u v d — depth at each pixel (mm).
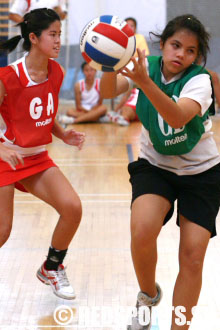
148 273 5066
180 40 4688
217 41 20812
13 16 13703
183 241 4852
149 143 5223
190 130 4910
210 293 6250
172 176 5062
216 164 5180
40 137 5758
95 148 14703
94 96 19312
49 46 5480
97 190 10586
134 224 4840
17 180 5719
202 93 4637
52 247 6074
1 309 5910
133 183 5199
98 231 8328
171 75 4918
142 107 5027
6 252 7473
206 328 5504
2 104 5598
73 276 6734
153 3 21125
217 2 20688
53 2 13680
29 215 9148
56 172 5926
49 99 5715
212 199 5008
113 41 4473
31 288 6430
